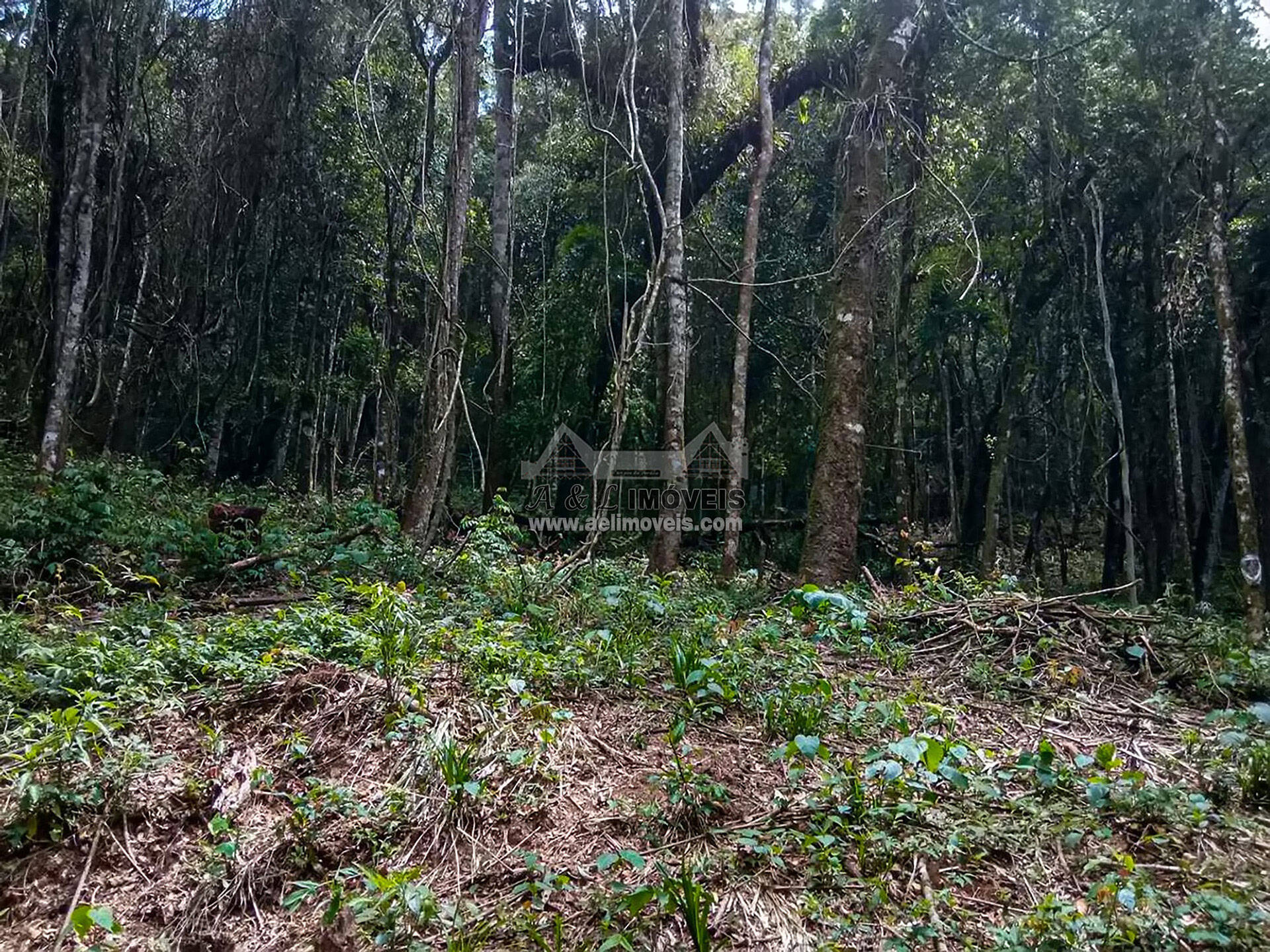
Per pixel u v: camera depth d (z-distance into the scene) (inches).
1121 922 104.7
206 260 604.7
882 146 363.9
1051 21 435.5
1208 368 521.0
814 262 589.9
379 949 109.8
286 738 160.9
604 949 105.0
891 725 174.1
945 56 435.8
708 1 481.4
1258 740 162.4
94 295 543.8
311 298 701.9
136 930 117.3
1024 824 135.9
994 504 534.9
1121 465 522.9
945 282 557.9
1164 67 420.8
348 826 135.0
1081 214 520.1
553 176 661.9
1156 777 160.1
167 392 716.0
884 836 128.8
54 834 127.7
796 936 112.5
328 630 210.8
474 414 657.0
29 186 548.1
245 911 120.9
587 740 170.6
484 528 333.7
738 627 249.8
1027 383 595.2
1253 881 117.7
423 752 151.5
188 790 139.6
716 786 146.0
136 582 283.9
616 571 326.3
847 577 337.1
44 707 166.2
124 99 503.2
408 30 497.4
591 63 487.8
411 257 647.8
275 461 783.7
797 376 577.0
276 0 541.6
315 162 618.5
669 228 372.8
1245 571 290.5
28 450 538.9
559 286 607.8
